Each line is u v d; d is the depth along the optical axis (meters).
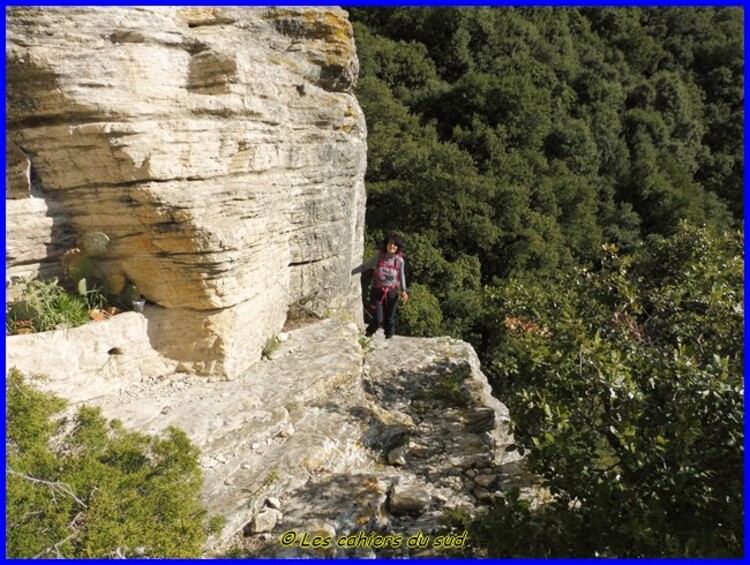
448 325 18.69
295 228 7.30
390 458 5.37
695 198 26.39
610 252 7.12
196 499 3.85
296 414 5.31
